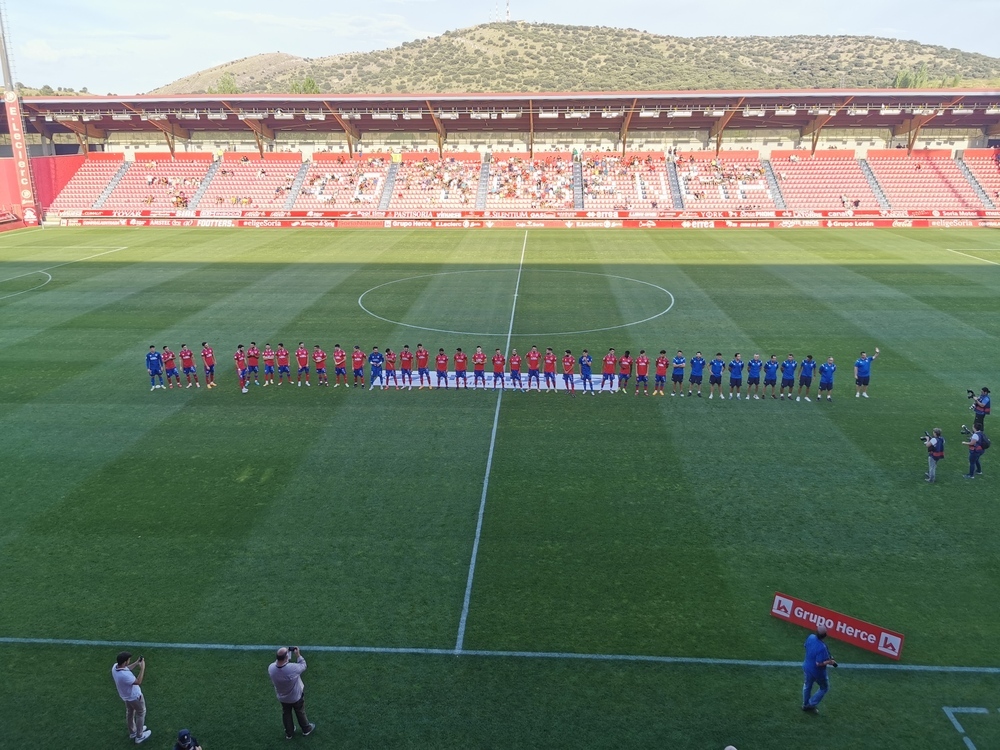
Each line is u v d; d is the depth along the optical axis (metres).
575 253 54.00
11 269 48.47
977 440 19.42
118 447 22.08
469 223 69.06
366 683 12.62
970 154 73.38
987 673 12.73
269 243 59.25
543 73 179.38
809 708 11.92
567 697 12.25
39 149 76.00
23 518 18.06
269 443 22.31
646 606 14.51
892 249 54.16
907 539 16.80
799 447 21.73
